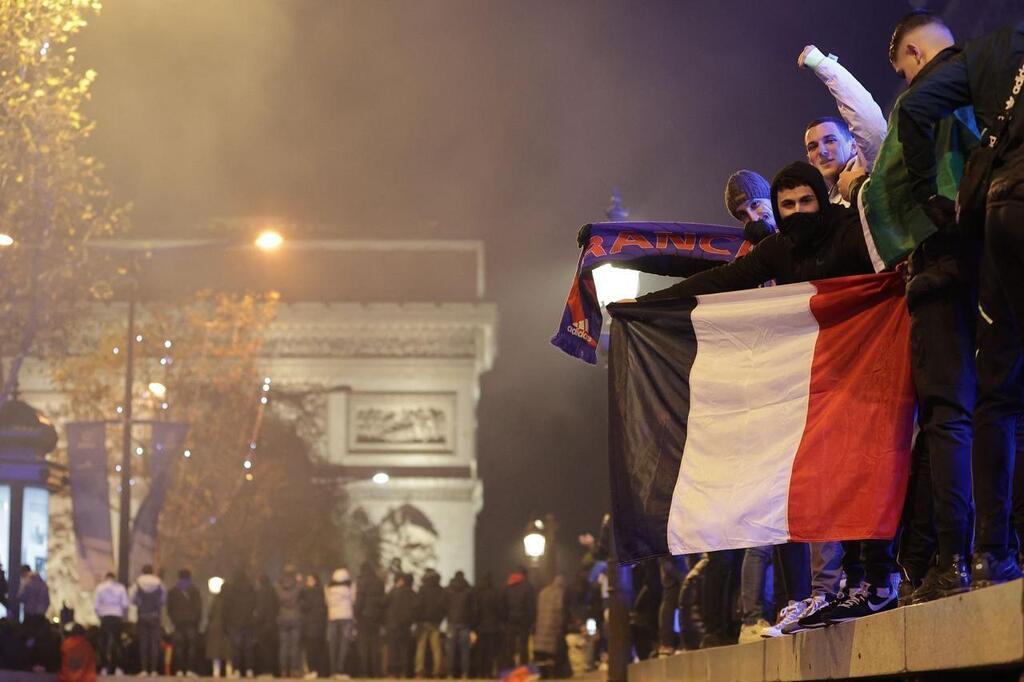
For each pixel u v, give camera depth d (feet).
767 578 29.12
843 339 20.39
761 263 21.83
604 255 28.09
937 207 16.89
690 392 21.56
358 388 160.86
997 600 13.53
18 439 80.48
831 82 22.21
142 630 89.04
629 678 45.57
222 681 81.61
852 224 20.58
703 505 20.93
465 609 90.48
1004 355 16.10
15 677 67.87
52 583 147.02
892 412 19.62
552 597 86.94
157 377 150.20
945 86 16.85
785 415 20.58
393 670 91.61
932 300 17.47
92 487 83.41
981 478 16.21
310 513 156.56
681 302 21.94
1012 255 15.24
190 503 149.59
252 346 153.69
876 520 19.24
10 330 93.86
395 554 157.28
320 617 92.53
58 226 85.10
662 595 45.83
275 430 157.99
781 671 22.86
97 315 150.82
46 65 73.92
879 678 18.63
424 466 159.02
